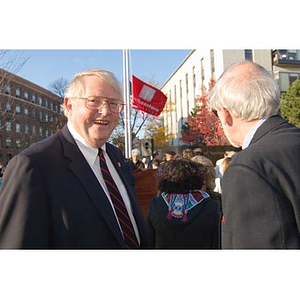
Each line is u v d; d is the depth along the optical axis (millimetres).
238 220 1167
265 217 1130
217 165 5707
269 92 1365
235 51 26422
